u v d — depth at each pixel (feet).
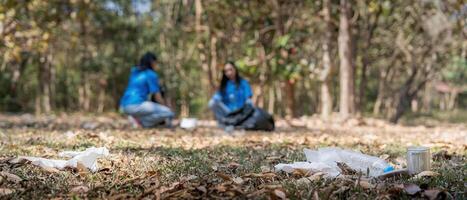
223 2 45.47
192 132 24.49
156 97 28.12
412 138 22.16
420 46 46.62
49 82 65.16
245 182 10.62
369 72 89.45
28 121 32.17
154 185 10.23
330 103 38.88
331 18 40.70
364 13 48.75
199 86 71.97
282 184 10.23
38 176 11.07
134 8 69.67
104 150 13.62
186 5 55.47
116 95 79.25
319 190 9.57
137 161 13.28
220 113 27.20
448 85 107.55
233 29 50.03
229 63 27.25
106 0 64.90
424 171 11.10
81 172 11.32
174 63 66.80
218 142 19.43
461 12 39.37
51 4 39.24
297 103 78.84
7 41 35.50
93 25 66.59
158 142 18.83
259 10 45.09
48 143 17.16
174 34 61.21
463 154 15.81
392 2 45.52
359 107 54.24
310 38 45.75
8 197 9.34
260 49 42.11
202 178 10.88
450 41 41.70
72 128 25.95
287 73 38.91
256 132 25.34
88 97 80.89
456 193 9.65
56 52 68.54
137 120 27.71
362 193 9.48
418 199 9.18
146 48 72.38
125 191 9.92
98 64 71.46
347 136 23.07
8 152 14.61
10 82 70.28
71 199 9.30
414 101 105.60
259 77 43.50
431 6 41.06
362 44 54.34
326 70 38.78
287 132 25.80
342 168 11.62
